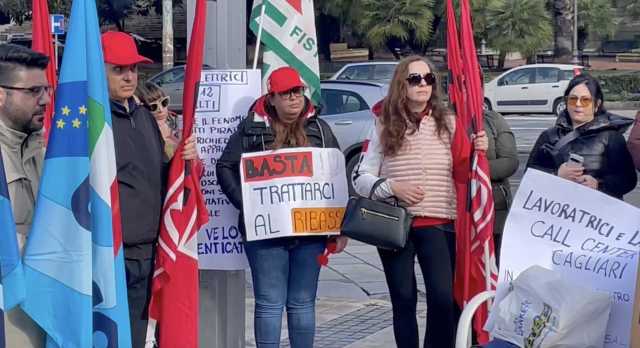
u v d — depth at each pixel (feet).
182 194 16.62
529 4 136.36
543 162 19.65
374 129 19.19
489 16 137.90
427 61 18.80
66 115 13.41
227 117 19.42
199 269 19.43
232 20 19.48
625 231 14.78
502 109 111.04
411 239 18.97
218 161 18.90
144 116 16.94
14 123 13.52
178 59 145.28
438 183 18.75
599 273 14.75
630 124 19.33
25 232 13.67
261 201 18.40
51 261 13.24
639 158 18.93
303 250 18.78
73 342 13.17
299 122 18.65
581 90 18.84
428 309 19.06
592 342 14.02
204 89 19.43
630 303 14.38
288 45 20.84
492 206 18.31
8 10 125.90
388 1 127.95
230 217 19.39
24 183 13.73
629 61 172.45
